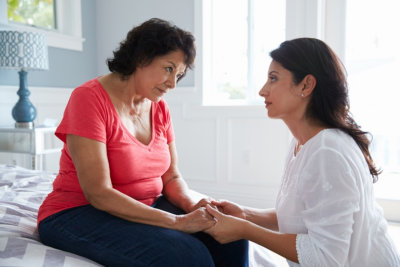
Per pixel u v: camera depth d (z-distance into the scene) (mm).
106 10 3807
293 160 1120
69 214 1160
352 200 928
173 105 3617
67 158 1239
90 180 1091
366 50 3033
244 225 1097
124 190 1239
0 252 984
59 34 3346
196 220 1114
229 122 3398
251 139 3340
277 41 3379
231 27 3551
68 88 3516
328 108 1041
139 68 1229
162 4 3572
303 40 1069
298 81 1037
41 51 2707
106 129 1162
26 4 3246
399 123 3016
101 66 3895
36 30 3166
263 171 3320
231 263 1228
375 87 3041
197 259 1022
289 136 3191
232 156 3430
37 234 1258
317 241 964
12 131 2643
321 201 957
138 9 3670
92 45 3828
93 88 1176
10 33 2574
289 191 1074
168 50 1188
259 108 3266
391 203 2977
